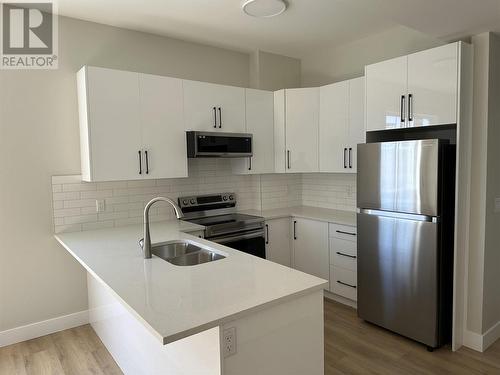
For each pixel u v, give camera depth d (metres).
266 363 1.54
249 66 4.16
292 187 4.44
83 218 3.14
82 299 3.22
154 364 2.02
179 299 1.51
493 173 2.71
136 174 2.99
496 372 2.42
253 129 3.75
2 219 2.84
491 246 2.75
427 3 2.21
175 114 3.18
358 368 2.49
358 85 3.37
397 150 2.72
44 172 2.97
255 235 3.57
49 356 2.73
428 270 2.61
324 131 3.68
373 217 2.92
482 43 2.61
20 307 2.95
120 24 3.20
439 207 2.53
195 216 3.73
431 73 2.62
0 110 2.78
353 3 2.84
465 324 2.78
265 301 1.48
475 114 2.65
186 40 3.65
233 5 2.85
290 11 2.98
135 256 2.22
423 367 2.49
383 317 2.93
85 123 2.83
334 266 3.53
